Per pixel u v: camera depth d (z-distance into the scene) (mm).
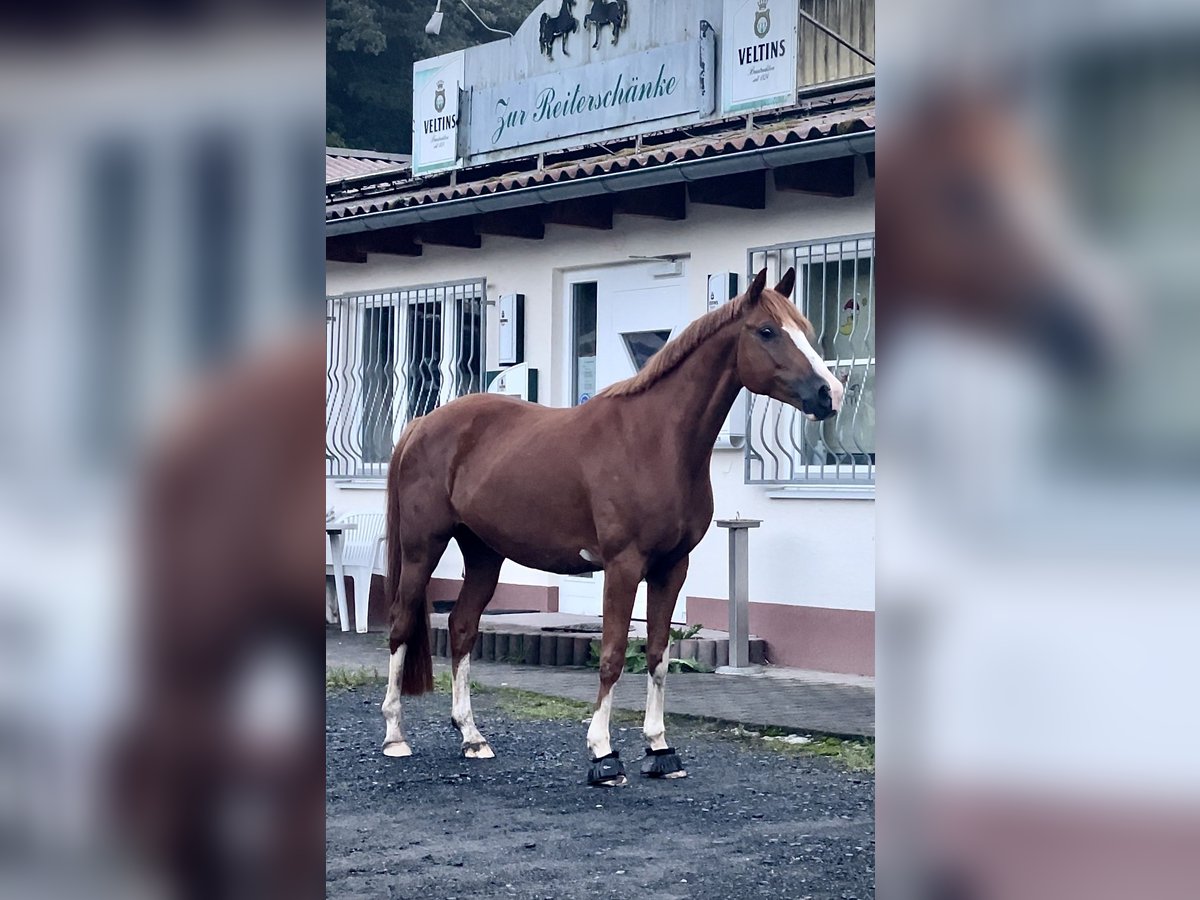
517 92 10031
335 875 4078
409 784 5500
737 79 8523
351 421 11633
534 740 6438
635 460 5484
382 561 10469
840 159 7945
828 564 8055
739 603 8117
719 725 6641
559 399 9922
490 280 10430
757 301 5414
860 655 7883
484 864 4211
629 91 9234
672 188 8922
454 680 6102
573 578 9844
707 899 3787
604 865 4219
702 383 5473
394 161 15008
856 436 7977
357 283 11602
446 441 6059
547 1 9812
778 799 5191
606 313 9625
